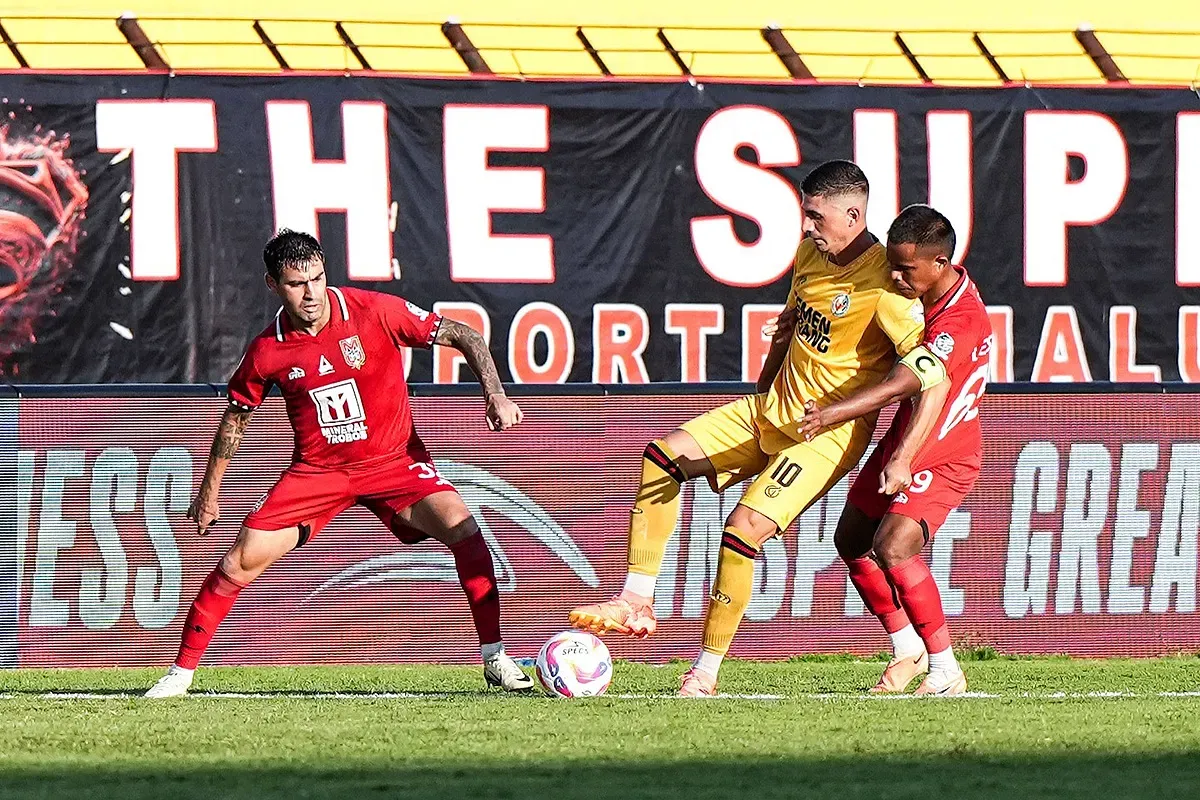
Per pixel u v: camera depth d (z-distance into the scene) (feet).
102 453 68.90
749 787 34.68
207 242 103.24
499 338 104.78
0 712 48.11
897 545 53.83
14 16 110.63
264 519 54.24
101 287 102.22
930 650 55.06
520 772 36.52
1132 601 72.13
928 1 130.72
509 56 122.01
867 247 53.16
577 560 70.54
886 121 105.50
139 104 102.89
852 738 41.75
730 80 106.22
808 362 54.19
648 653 70.59
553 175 105.09
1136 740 41.68
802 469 53.67
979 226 105.60
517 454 70.38
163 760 38.27
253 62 120.57
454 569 70.08
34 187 101.65
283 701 51.80
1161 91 106.73
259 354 53.11
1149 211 106.42
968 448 54.39
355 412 53.78
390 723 44.70
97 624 68.69
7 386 68.54
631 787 34.60
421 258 104.47
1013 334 105.50
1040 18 130.52
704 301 105.60
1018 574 71.61
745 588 53.88
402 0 124.77
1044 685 59.98
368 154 104.22
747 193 105.60
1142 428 72.28
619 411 70.85
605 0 127.65
